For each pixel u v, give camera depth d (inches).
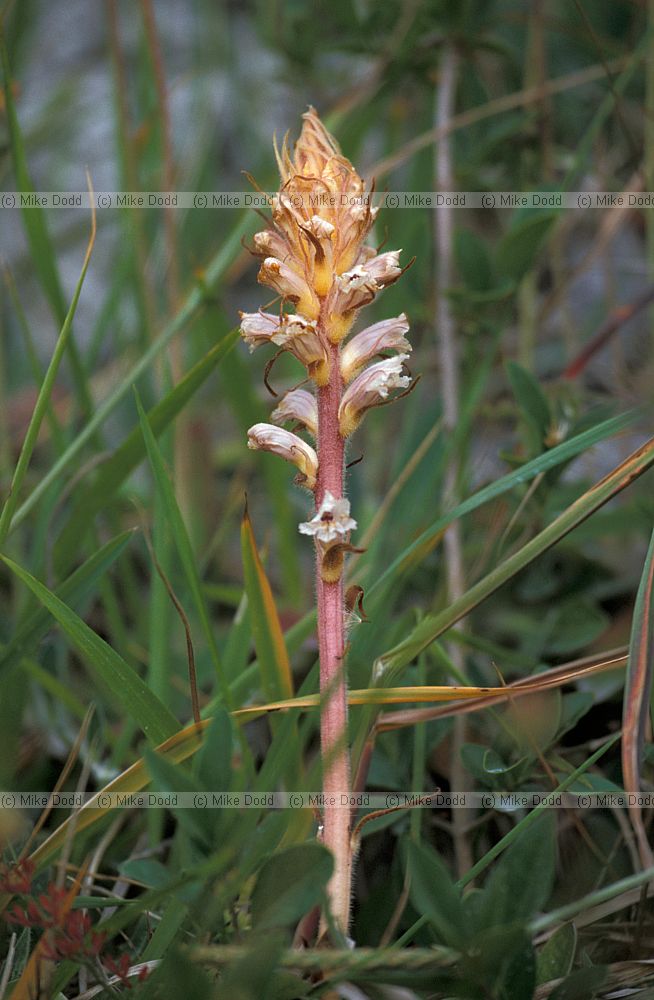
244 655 30.0
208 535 41.9
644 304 35.3
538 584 33.0
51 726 31.0
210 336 33.0
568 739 30.1
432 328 41.4
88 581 27.6
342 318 23.9
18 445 46.0
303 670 32.1
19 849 26.7
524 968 23.0
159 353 35.3
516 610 33.2
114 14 36.4
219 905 22.8
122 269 40.1
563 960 24.4
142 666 33.0
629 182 44.3
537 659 31.2
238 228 33.3
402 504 38.2
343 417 24.1
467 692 25.3
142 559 39.9
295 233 24.0
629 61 41.4
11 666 27.2
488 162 42.4
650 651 24.2
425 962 22.7
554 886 27.9
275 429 24.2
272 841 23.7
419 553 29.3
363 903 28.1
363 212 23.9
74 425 38.2
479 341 40.8
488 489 27.1
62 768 30.7
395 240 42.0
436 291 36.4
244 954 22.1
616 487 25.4
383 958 22.8
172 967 22.3
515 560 25.5
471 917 23.1
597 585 33.6
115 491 29.8
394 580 29.4
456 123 37.5
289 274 23.9
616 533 33.8
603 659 28.6
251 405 33.8
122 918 23.3
